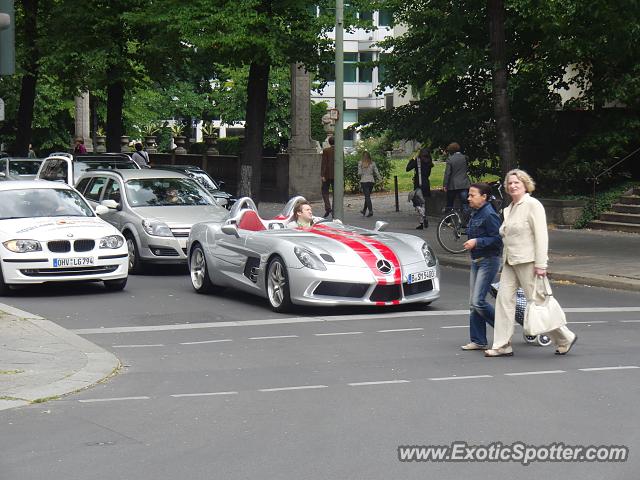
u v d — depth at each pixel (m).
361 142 39.78
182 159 44.06
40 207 16.22
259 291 14.08
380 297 13.22
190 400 8.48
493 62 19.77
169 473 6.34
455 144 23.38
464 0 21.59
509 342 10.29
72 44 31.72
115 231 15.79
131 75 32.94
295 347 11.05
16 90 50.56
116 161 24.12
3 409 8.22
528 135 27.31
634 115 25.53
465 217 20.47
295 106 36.00
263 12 25.25
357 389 8.77
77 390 8.93
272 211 31.98
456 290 15.95
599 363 9.80
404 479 6.11
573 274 16.77
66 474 6.36
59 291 15.90
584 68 25.77
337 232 14.27
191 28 24.59
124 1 31.05
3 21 9.71
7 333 11.60
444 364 9.88
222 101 56.84
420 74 26.98
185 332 12.18
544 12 22.08
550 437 7.01
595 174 24.92
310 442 7.02
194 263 15.74
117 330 12.36
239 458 6.65
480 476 6.15
